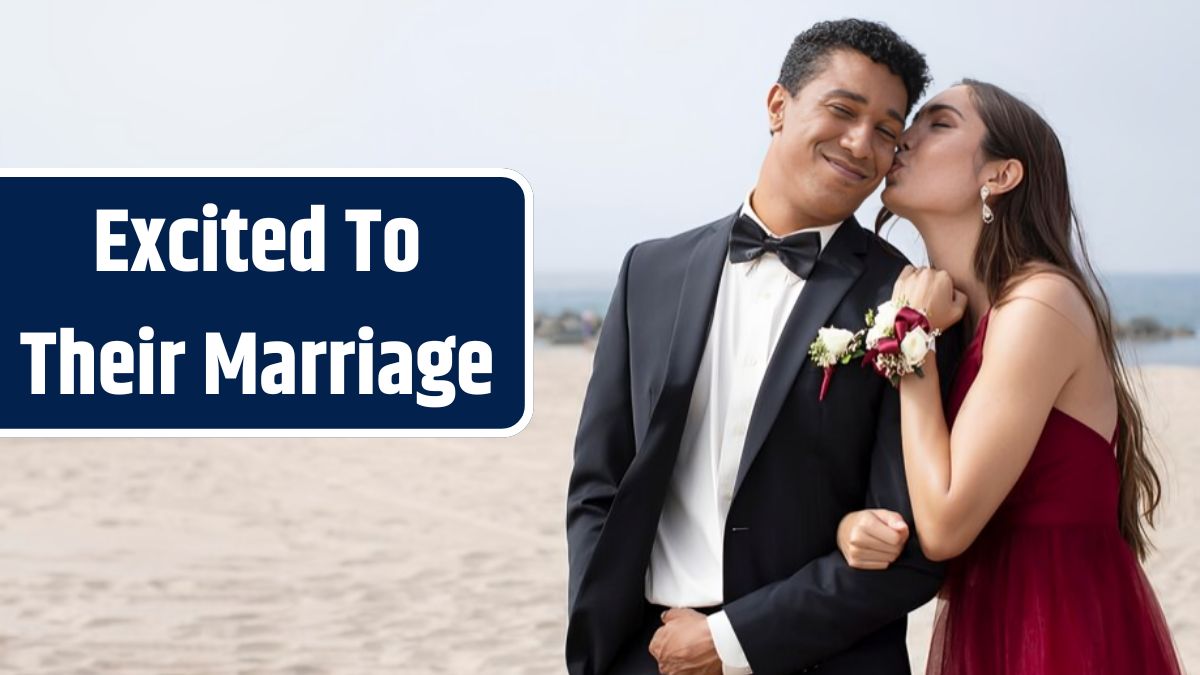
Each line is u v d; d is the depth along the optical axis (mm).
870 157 2732
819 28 2805
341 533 9266
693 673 2717
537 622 6969
